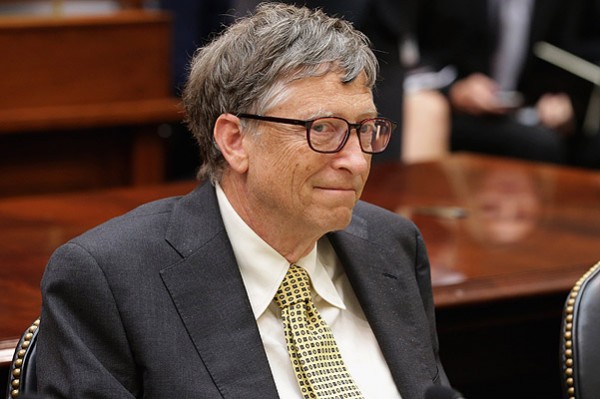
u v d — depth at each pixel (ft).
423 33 46.16
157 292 15.48
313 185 15.34
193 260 15.83
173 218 16.19
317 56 15.14
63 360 15.01
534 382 23.13
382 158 37.86
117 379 15.15
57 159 37.06
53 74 36.04
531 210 27.68
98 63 36.60
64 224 25.13
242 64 15.40
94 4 38.81
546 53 44.78
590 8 47.39
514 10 45.47
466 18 45.68
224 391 15.16
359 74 15.35
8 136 36.06
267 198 15.60
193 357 15.29
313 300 16.65
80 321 15.24
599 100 44.24
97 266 15.30
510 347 22.21
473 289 21.29
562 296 22.26
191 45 42.06
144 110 37.42
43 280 15.57
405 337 16.90
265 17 15.61
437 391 13.32
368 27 37.17
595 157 44.80
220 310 15.66
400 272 17.53
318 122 15.11
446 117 43.57
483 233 25.34
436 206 27.84
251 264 16.14
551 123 44.96
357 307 17.08
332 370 15.90
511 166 32.96
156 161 38.73
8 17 35.88
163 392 15.05
